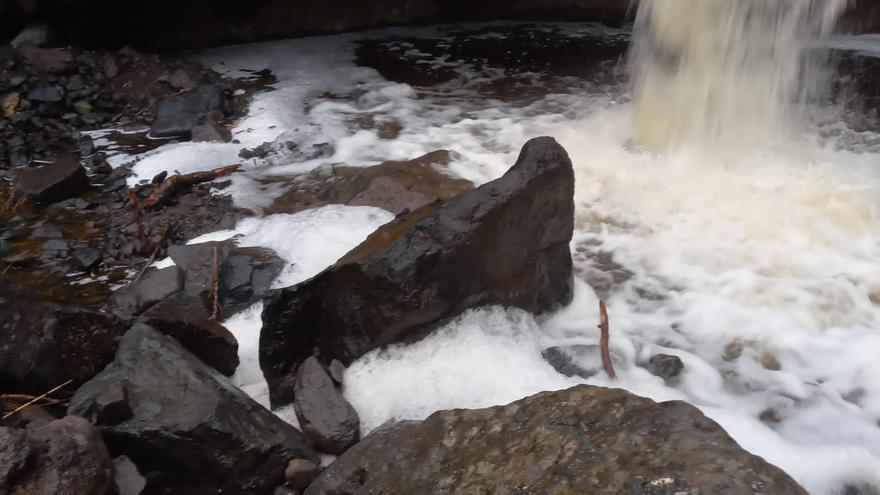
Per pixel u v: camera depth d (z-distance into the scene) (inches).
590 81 395.2
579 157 304.3
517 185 188.9
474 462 133.8
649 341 209.2
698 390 191.9
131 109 354.9
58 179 277.9
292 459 157.8
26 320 172.2
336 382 180.5
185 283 221.8
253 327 209.0
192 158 307.9
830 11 360.8
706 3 315.6
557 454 127.5
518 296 199.2
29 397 169.3
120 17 412.2
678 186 282.8
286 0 455.2
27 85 342.3
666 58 330.3
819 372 198.1
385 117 349.4
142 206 272.5
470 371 181.8
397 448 146.1
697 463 117.1
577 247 250.7
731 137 315.9
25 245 251.4
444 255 180.9
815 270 234.5
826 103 354.3
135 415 152.3
